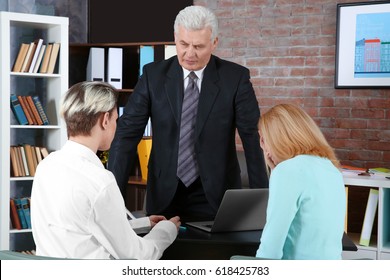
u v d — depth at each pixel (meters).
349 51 4.77
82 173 1.91
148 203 2.89
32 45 5.00
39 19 4.91
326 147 2.09
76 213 1.88
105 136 2.06
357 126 4.79
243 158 4.04
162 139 2.83
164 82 2.82
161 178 2.83
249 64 5.20
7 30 4.79
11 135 5.19
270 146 2.10
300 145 2.05
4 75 4.79
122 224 1.94
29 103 4.98
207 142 2.79
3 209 4.83
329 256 2.00
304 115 2.11
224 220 2.47
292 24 5.01
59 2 5.66
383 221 4.10
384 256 4.07
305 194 1.96
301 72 5.00
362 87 4.73
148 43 5.32
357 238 4.38
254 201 2.48
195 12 2.60
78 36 5.79
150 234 2.21
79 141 2.01
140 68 5.34
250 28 5.19
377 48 4.67
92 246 1.92
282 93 5.08
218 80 2.80
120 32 5.54
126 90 5.35
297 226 1.99
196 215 2.85
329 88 4.89
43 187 1.96
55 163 1.96
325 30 4.89
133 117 2.86
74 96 2.00
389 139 4.68
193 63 2.66
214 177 2.80
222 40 5.30
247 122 2.80
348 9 4.75
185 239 2.35
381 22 4.64
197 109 2.79
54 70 5.15
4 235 4.84
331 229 1.99
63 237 1.89
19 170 4.96
